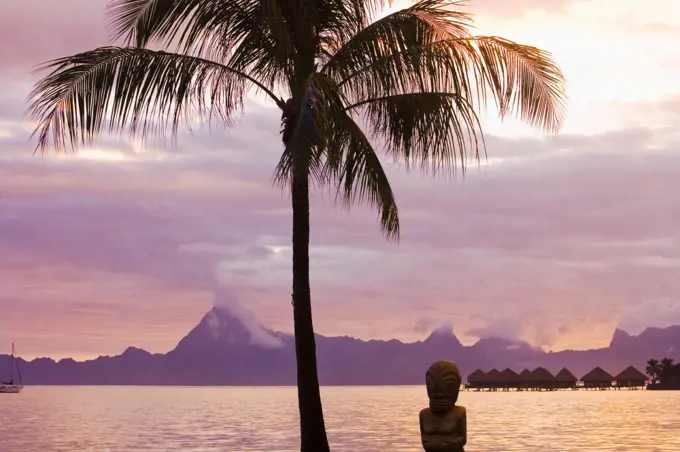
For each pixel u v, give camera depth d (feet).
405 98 45.14
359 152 45.39
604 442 118.52
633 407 275.18
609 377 621.72
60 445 124.67
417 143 46.34
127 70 44.45
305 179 45.57
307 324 45.01
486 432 144.25
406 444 118.42
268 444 121.49
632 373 632.38
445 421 32.99
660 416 205.46
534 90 45.21
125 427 174.19
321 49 46.60
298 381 45.01
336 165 42.86
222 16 44.75
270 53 45.42
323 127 39.01
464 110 44.47
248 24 45.03
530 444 114.62
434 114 44.65
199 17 44.75
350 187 46.34
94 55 44.14
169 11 44.75
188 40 45.37
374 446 114.73
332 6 45.91
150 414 248.93
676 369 635.25
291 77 44.62
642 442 118.01
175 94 44.98
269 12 41.22
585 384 627.05
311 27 44.78
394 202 46.62
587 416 207.92
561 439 124.88
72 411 281.54
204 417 223.10
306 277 45.29
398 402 387.96
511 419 193.98
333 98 41.29
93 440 134.21
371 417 213.46
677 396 463.83
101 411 280.31
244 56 45.80
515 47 44.83
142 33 45.27
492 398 449.89
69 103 44.11
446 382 33.04
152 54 44.70
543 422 178.70
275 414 243.19
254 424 182.19
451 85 45.21
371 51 45.11
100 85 44.24
